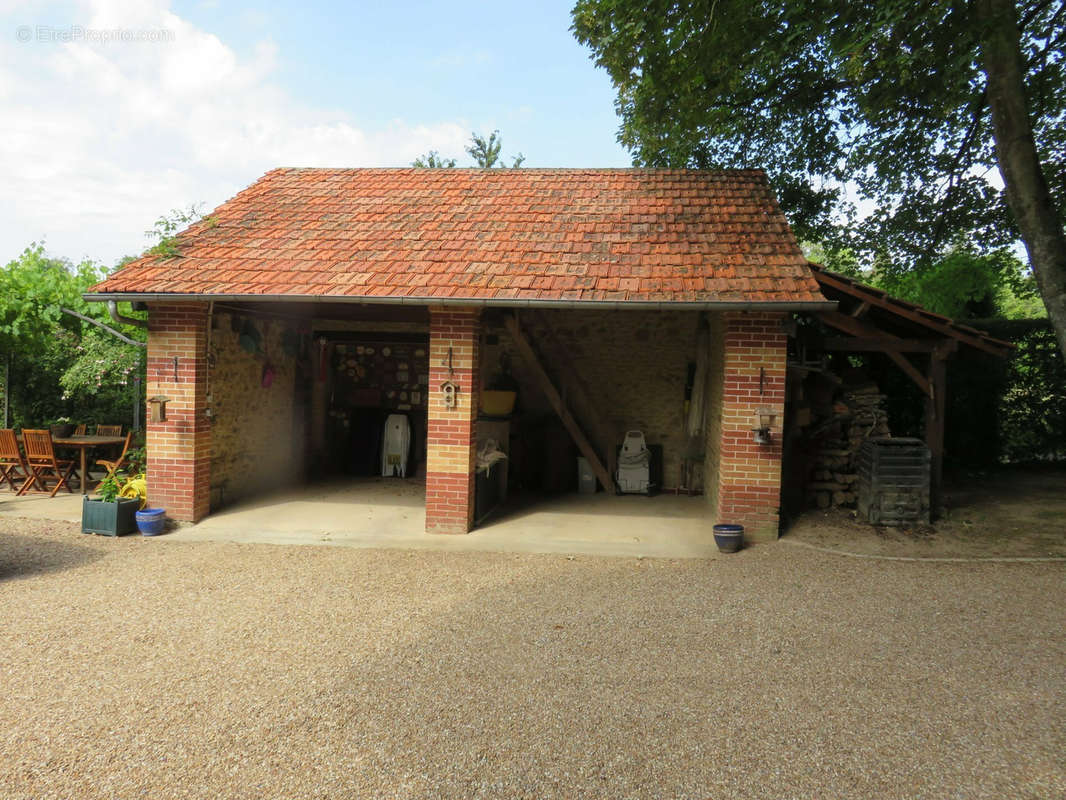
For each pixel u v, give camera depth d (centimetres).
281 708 441
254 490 1091
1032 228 835
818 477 994
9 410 1318
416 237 972
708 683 480
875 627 589
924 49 862
